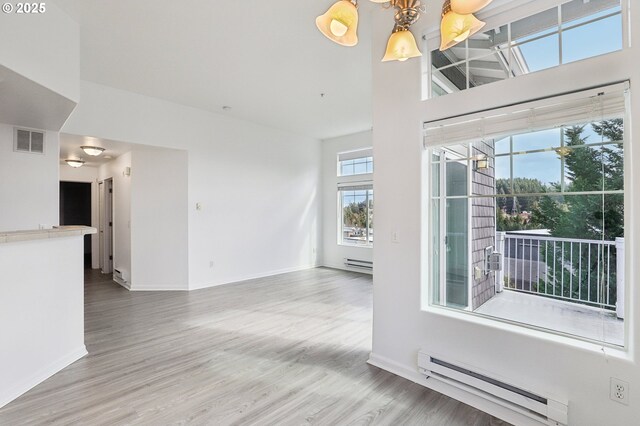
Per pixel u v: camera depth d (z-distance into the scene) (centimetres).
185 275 543
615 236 184
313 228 766
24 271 237
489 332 212
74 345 283
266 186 664
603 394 172
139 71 403
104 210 701
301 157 737
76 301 286
